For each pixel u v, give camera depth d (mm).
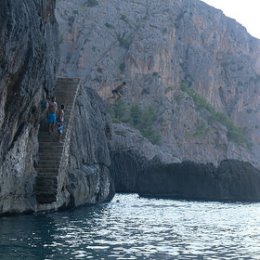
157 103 128625
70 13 139625
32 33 20766
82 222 23281
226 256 15336
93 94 42312
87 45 131125
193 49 152375
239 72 163125
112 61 131125
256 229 24109
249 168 63625
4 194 21875
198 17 159625
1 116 19516
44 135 28234
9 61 18516
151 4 147000
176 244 17359
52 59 29672
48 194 25422
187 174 62406
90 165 35812
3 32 17312
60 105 30969
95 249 15453
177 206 42094
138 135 106938
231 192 61938
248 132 157500
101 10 140375
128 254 14844
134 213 30969
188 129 129375
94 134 38344
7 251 14344
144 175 63125
